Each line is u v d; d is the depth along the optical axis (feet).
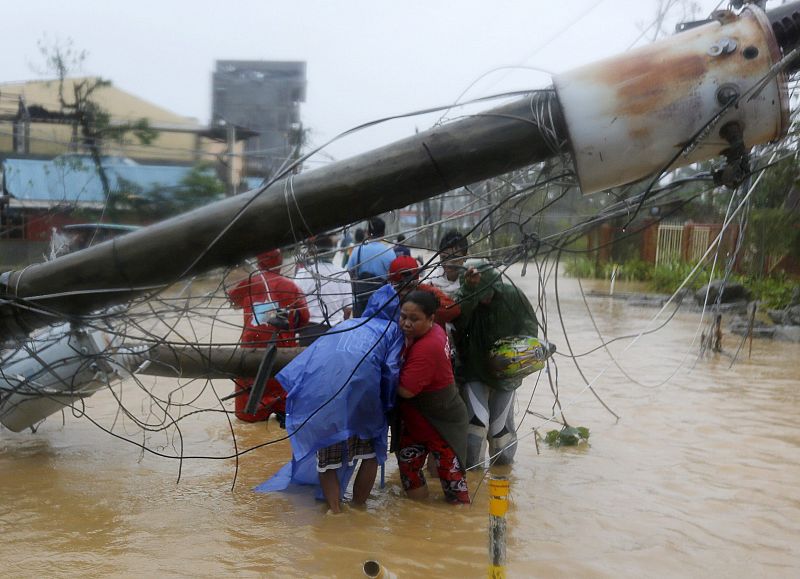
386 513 18.02
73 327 19.70
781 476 20.62
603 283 85.97
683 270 73.46
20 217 40.60
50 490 19.30
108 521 17.28
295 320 24.11
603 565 15.16
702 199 49.47
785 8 15.76
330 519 17.53
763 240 51.90
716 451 22.88
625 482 20.16
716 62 15.31
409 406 18.57
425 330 17.90
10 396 20.93
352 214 17.13
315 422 17.30
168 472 20.93
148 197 51.83
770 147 18.48
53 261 19.07
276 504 18.54
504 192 19.04
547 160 16.89
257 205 17.16
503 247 19.65
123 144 62.69
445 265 19.83
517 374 19.75
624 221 24.59
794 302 53.47
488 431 21.16
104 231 32.68
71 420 26.00
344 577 14.52
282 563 15.11
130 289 18.52
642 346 43.39
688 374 34.88
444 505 18.62
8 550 15.60
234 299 22.02
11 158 52.11
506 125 16.24
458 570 14.88
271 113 63.98
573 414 27.32
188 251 17.76
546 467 21.42
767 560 15.47
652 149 15.74
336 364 17.40
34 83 65.31
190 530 16.79
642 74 15.53
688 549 15.97
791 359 38.96
